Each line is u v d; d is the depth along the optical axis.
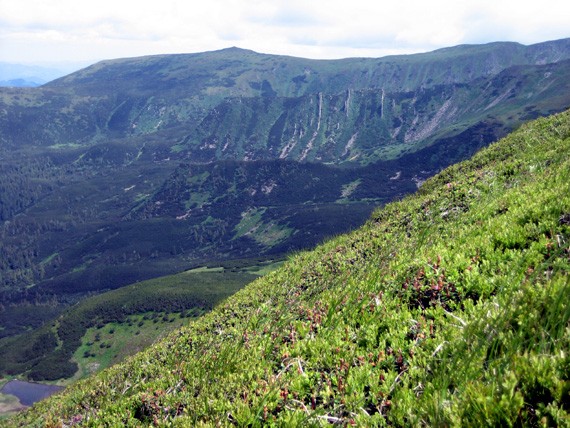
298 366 7.88
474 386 4.96
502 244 8.92
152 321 179.88
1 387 166.75
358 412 6.22
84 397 13.95
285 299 14.23
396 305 8.81
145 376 12.66
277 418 6.90
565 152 14.78
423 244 11.95
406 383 6.18
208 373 9.66
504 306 6.17
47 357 179.38
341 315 9.43
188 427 7.48
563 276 6.04
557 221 8.65
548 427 4.34
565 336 5.05
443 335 6.86
